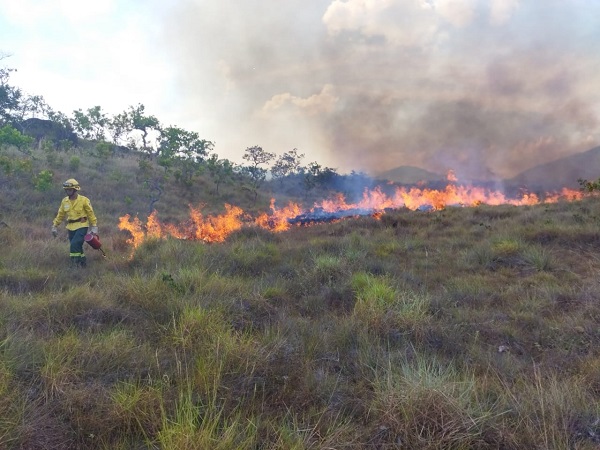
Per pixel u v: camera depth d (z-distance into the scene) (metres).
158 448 2.36
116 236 11.09
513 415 2.79
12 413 2.50
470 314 5.02
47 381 2.90
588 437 2.61
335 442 2.48
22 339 3.38
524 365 3.77
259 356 3.44
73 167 22.73
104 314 4.41
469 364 3.72
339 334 4.23
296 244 10.04
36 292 5.29
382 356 3.71
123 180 23.47
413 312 4.61
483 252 8.06
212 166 29.59
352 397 3.10
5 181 17.69
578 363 3.72
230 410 2.81
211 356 3.37
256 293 5.30
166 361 3.44
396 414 2.71
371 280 5.84
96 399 2.78
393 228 12.30
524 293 5.86
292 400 3.04
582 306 5.16
